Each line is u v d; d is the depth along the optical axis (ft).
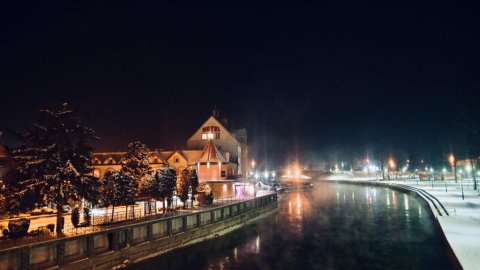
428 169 610.24
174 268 120.67
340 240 155.84
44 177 105.81
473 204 190.08
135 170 194.49
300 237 164.55
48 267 93.09
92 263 104.73
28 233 101.65
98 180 121.29
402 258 125.08
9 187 106.73
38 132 110.73
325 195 374.02
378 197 331.57
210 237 161.68
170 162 273.54
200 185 200.75
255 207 223.10
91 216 135.03
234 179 276.41
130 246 119.14
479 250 98.68
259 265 123.24
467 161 455.22
